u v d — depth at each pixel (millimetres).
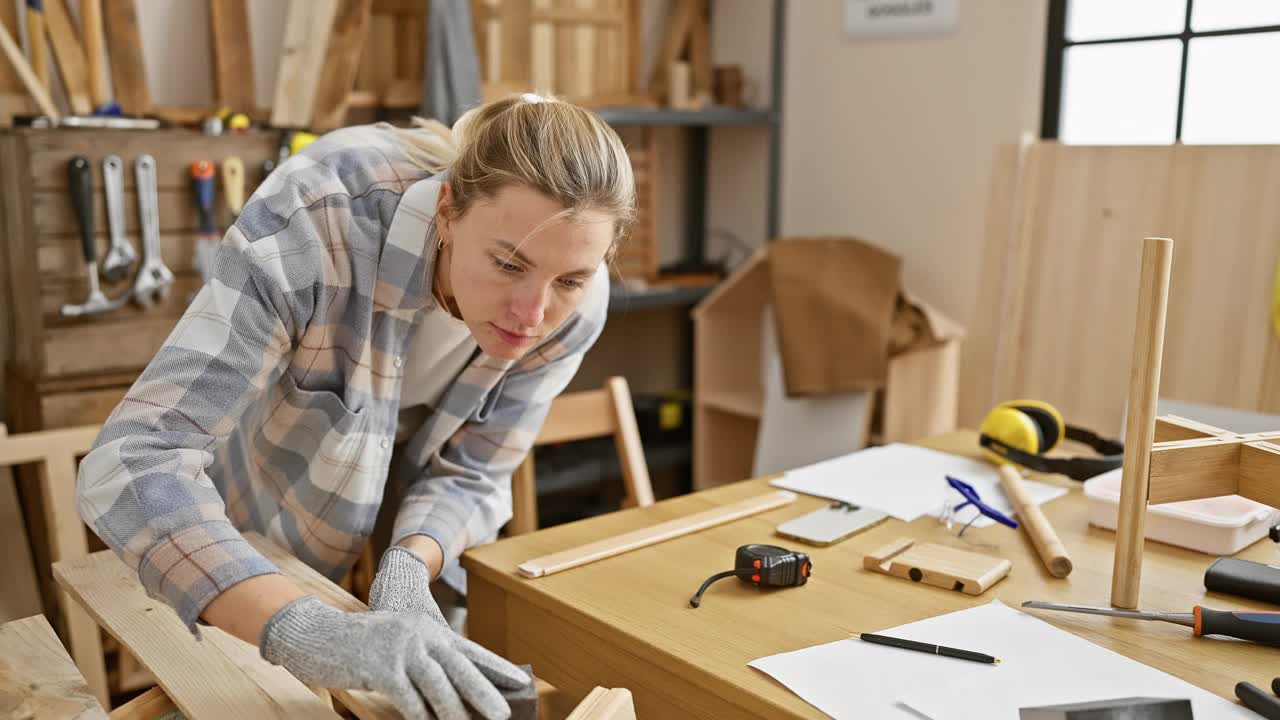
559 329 1353
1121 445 1719
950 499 1530
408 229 1191
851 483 1612
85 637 1666
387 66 2758
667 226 3604
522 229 984
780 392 2824
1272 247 2336
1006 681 967
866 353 2648
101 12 2361
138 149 2143
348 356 1230
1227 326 2422
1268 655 1035
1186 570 1263
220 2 2523
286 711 911
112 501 947
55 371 2117
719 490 1582
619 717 830
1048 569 1261
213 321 1057
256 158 2281
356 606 1117
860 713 916
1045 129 2795
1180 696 940
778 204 3322
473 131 1070
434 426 1418
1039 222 2748
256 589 902
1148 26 2615
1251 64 2451
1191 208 2459
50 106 2189
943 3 2902
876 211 3139
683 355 3656
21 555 2023
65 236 2098
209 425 1039
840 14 3162
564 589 1212
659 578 1244
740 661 1024
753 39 3391
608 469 2973
